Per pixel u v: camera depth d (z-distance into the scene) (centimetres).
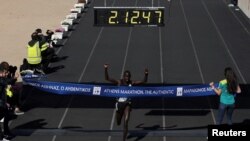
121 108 1978
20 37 4422
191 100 2586
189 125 2247
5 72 1964
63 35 4234
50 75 3095
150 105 2520
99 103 2558
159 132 2147
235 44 3991
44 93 2697
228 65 3356
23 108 2477
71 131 2170
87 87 2120
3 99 1978
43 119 2333
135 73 3152
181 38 4194
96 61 3456
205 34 4344
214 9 5556
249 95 2670
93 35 4309
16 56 3769
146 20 3031
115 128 2212
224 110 1962
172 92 2102
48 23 4984
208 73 3155
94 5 5734
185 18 5044
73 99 2616
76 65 3347
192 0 6153
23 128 2209
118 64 3378
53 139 2086
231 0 5706
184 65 3353
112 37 4231
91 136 2116
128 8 3019
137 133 2133
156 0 6053
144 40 4122
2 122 2205
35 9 5678
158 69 3253
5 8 5741
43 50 3141
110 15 3042
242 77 3056
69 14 5212
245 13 5244
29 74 2902
